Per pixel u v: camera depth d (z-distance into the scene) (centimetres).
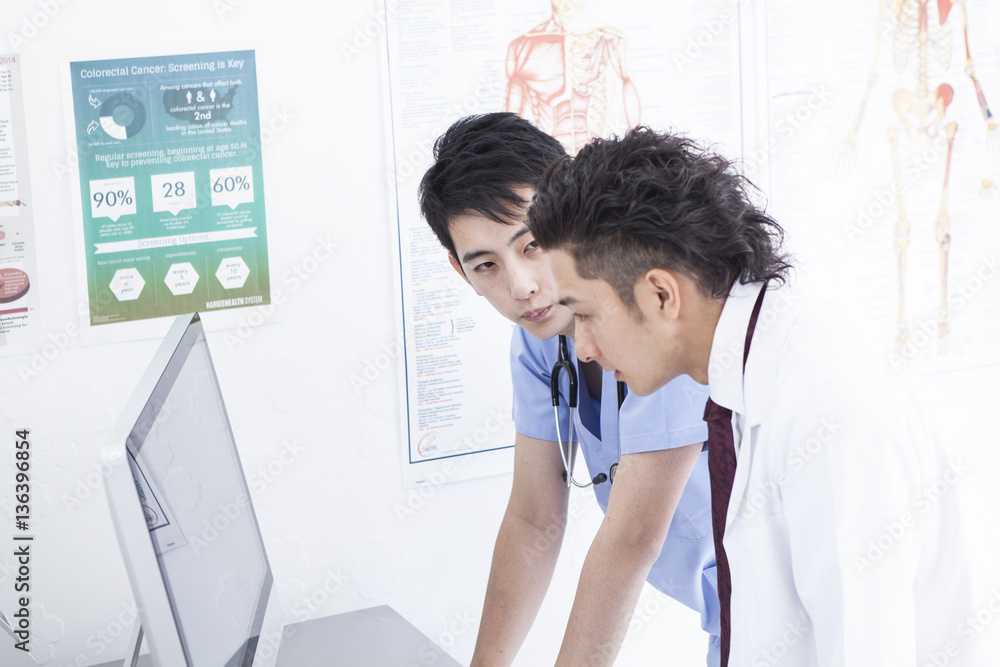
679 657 214
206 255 168
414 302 182
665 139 92
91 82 157
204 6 161
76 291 161
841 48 204
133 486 75
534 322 125
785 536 92
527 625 143
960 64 215
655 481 113
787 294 95
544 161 118
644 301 90
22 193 156
